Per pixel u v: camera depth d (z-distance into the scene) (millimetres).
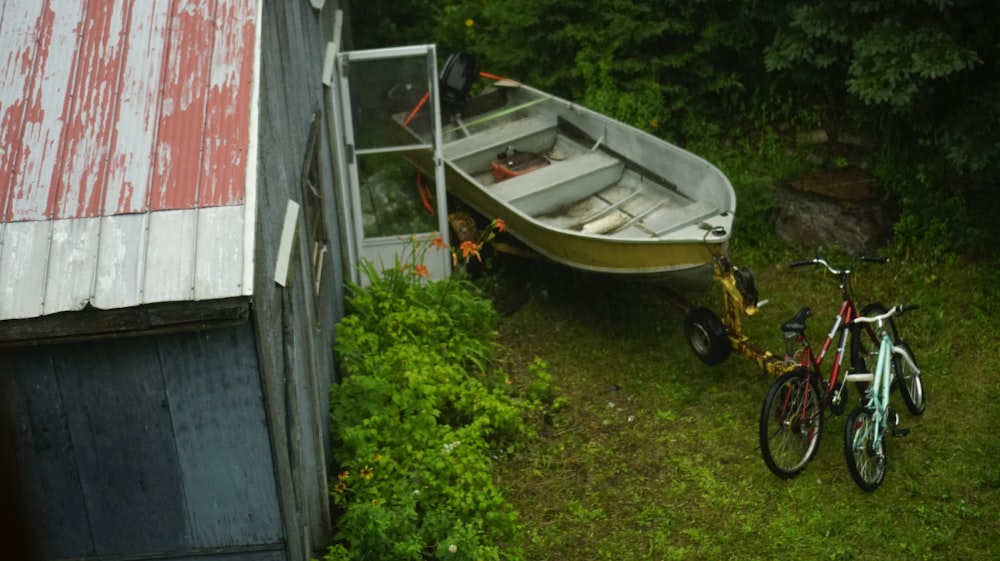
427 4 12148
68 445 4320
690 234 7730
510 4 11000
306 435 5508
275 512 4543
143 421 4312
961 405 7535
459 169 9180
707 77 10594
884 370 6773
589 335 8781
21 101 4434
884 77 8312
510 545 6258
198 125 4355
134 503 4465
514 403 7672
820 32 8914
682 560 6246
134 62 4551
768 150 10398
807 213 9508
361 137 8742
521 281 9633
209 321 4004
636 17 10562
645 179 9359
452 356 7844
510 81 11000
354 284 8266
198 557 4602
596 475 7070
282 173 5348
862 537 6352
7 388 4148
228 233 4066
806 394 6793
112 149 4293
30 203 4152
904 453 7105
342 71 8492
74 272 3994
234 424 4355
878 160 9547
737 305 7586
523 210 9086
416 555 5531
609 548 6375
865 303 8812
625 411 7777
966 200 9117
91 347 4145
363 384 6488
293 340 5062
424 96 8664
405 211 9039
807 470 7000
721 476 6992
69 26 4652
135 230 4086
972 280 8773
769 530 6449
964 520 6457
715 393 7883
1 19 4676
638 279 8266
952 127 8547
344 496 6117
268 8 5172
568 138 10336
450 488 6027
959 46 8227
